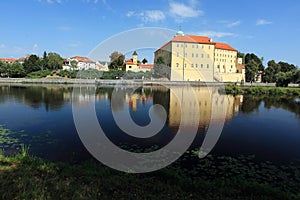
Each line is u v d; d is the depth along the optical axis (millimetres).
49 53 79938
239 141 10477
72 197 4078
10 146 8633
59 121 13586
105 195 4348
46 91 35000
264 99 31047
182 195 4566
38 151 8125
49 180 4859
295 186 5887
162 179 5594
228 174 6500
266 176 6512
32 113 16391
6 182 4547
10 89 38438
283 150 9250
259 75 82938
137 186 4895
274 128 13648
